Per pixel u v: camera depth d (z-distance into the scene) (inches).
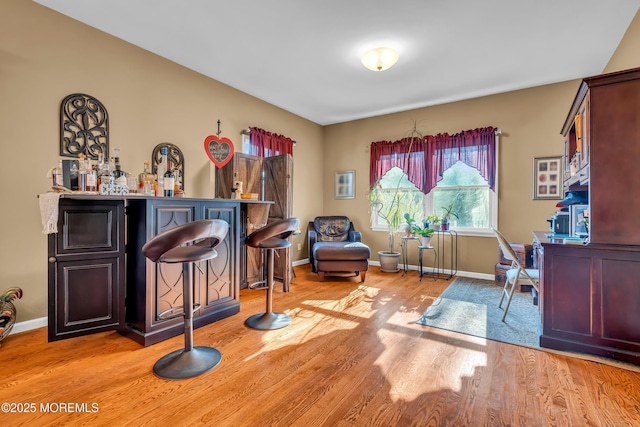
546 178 154.9
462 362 77.3
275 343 87.2
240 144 165.6
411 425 54.6
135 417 56.2
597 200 78.8
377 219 209.8
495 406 60.0
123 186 90.4
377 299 130.8
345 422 55.4
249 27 108.0
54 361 75.9
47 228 77.5
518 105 161.6
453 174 181.8
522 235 161.0
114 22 106.2
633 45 102.0
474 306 121.9
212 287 102.0
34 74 96.2
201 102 145.6
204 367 72.4
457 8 96.1
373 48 120.6
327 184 229.1
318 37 114.0
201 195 145.9
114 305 89.1
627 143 75.6
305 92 167.8
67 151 103.1
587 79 79.1
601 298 78.8
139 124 122.3
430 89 161.8
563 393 64.2
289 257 147.3
